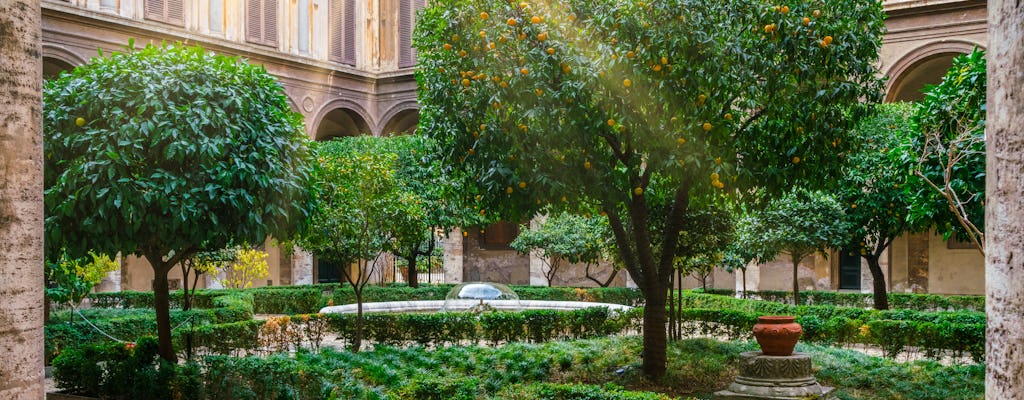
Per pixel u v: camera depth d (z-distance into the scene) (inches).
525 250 1063.0
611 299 989.2
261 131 365.7
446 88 394.9
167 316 400.5
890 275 1095.6
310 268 1213.1
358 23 1262.3
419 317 567.8
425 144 474.3
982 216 445.7
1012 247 100.5
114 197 322.7
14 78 136.1
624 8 356.8
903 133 521.3
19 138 136.6
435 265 1433.3
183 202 330.0
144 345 398.0
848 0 375.2
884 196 689.6
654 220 502.6
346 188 534.0
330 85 1202.0
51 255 349.1
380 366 406.9
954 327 507.2
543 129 372.8
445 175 464.8
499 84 361.7
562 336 593.9
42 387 140.8
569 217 1044.5
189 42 1021.2
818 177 401.7
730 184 385.4
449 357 462.3
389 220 542.9
